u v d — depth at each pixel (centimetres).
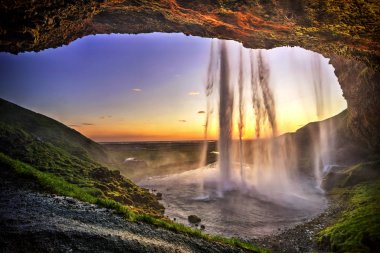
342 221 3164
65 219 1274
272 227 3497
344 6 1118
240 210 4391
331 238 2664
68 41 1597
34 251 934
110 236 1162
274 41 1686
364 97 6228
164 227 1515
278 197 5388
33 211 1309
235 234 3191
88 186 3569
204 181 7306
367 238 2441
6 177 1812
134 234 1281
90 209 1529
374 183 4706
